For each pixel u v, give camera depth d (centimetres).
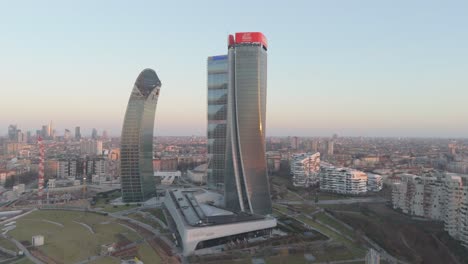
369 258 19112
